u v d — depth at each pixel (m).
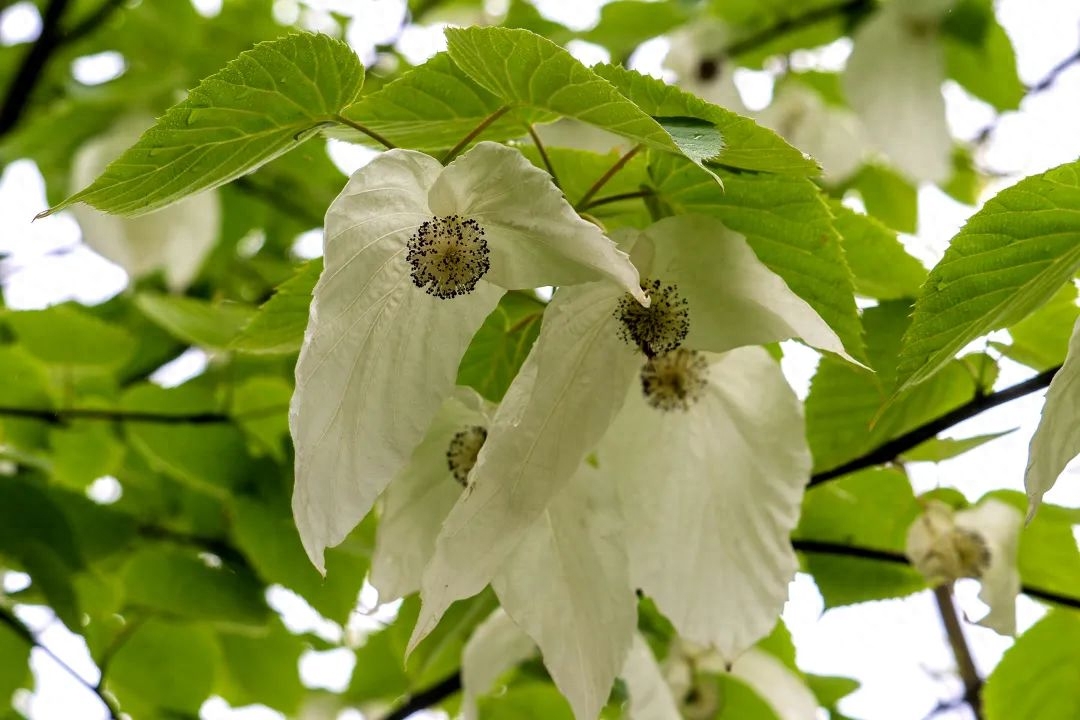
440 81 0.78
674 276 0.77
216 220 1.24
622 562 0.80
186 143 0.76
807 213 0.78
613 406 0.76
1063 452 0.74
